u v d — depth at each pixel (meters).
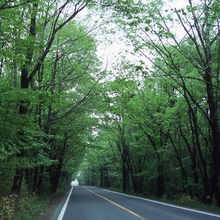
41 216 11.56
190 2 14.30
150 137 26.23
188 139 27.73
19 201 12.08
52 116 20.92
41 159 13.17
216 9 11.87
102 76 19.02
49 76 18.62
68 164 46.97
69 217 11.28
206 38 15.66
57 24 15.98
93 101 20.50
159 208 14.74
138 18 12.79
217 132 16.12
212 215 11.73
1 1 7.53
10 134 8.90
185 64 19.33
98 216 11.48
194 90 19.56
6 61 10.70
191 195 21.77
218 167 15.68
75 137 26.73
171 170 27.64
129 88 19.78
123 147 36.03
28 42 9.52
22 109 12.23
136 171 36.22
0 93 8.40
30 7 9.41
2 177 12.96
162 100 23.50
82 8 12.82
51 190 30.23
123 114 24.50
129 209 14.20
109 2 10.65
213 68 17.81
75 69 17.69
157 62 20.98
